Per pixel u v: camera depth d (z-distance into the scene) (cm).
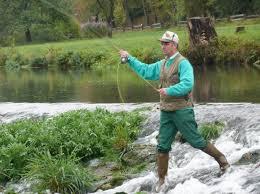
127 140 1058
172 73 752
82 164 1009
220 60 3297
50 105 1598
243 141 976
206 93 1938
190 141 771
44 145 1030
